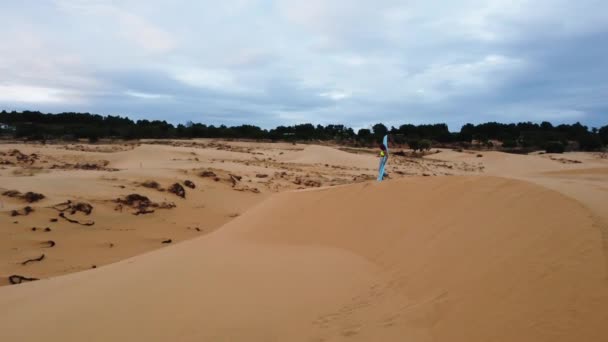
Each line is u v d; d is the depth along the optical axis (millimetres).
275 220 10703
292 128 116438
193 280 6984
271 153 60469
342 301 5383
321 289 5906
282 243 9195
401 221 7184
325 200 10102
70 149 51594
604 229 3604
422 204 7098
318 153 57688
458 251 5113
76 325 5824
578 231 3797
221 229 12773
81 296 7152
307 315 5152
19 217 14914
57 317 6270
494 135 106438
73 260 13367
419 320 4289
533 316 3371
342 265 6820
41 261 12852
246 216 12828
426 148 77312
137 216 18094
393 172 44094
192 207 21328
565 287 3369
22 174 29094
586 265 3393
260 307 5555
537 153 76188
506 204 5254
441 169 50656
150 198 20250
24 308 7152
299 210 10445
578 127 111312
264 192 27938
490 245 4711
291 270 6961
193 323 5324
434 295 4629
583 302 3145
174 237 16984
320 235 8883
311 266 7031
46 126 88438
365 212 8406
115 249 14859
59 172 27656
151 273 7762
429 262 5398
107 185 20609
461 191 6523
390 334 4219
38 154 42625
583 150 84062
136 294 6668
